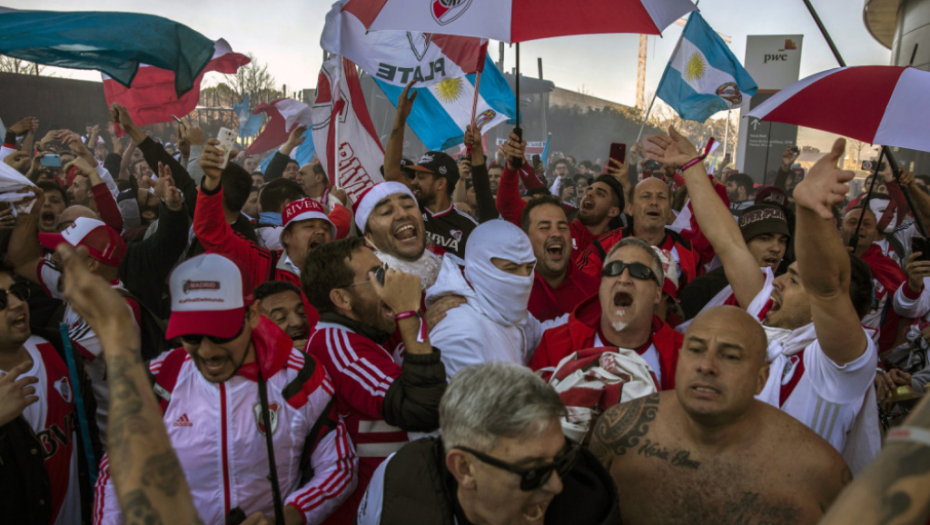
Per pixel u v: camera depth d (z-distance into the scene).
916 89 2.49
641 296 2.42
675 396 1.82
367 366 2.08
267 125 7.56
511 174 4.34
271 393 1.93
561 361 2.34
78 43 3.05
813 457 1.62
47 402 2.26
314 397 1.99
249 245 3.39
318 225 3.67
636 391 2.12
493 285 2.43
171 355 1.96
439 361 1.99
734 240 2.71
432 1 3.14
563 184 9.66
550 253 3.30
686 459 1.71
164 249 3.24
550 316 3.35
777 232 3.57
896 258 5.71
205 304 1.79
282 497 1.97
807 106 2.65
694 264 4.02
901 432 0.61
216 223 3.13
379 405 1.99
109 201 4.46
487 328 2.38
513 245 2.42
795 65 12.98
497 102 5.81
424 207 4.45
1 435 2.01
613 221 5.07
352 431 2.15
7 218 3.15
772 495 1.61
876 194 6.05
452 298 2.48
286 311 2.72
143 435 0.89
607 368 2.20
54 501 2.25
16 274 3.27
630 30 3.05
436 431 2.03
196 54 3.35
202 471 1.88
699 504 1.67
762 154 13.90
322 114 4.53
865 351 1.91
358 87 4.41
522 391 1.38
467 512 1.49
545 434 1.36
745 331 1.64
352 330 2.25
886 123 2.48
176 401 1.90
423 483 1.56
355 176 4.37
